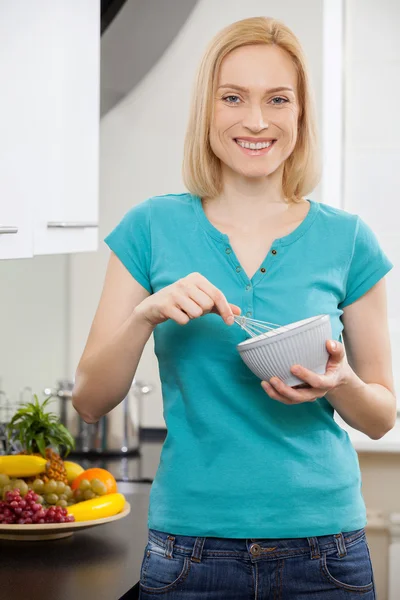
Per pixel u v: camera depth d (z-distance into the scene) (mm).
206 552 1526
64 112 2324
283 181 1698
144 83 3342
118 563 2004
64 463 2502
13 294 3438
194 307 1462
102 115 3365
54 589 1821
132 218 1676
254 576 1522
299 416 1558
